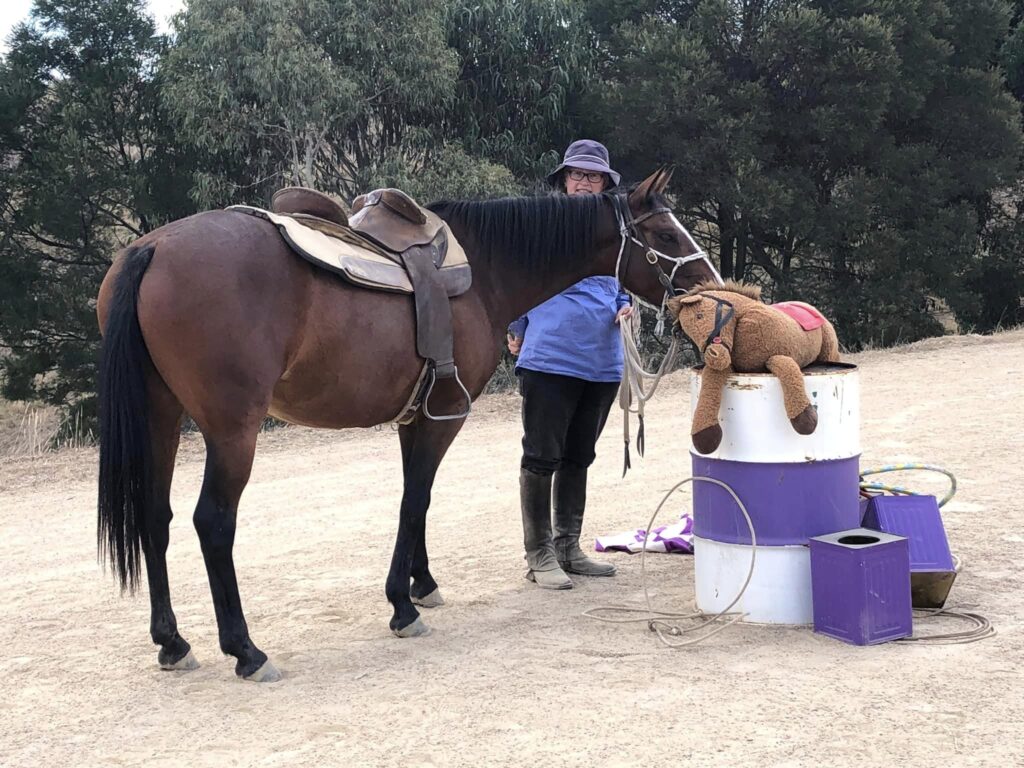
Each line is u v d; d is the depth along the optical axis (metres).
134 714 3.29
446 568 5.24
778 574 3.97
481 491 7.54
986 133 18.09
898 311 17.33
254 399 3.43
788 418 3.86
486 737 2.94
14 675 3.80
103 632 4.39
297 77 13.23
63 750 3.02
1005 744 2.71
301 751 2.91
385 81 14.44
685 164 16.31
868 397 10.59
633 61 16.66
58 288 14.95
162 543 3.68
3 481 9.30
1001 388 10.41
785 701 3.10
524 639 3.93
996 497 5.87
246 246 3.47
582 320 4.68
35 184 15.38
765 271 18.59
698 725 2.94
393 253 3.92
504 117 16.73
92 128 15.39
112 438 3.32
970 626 3.83
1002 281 19.39
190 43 13.80
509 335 5.09
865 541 3.85
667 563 5.15
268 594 4.91
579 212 4.48
